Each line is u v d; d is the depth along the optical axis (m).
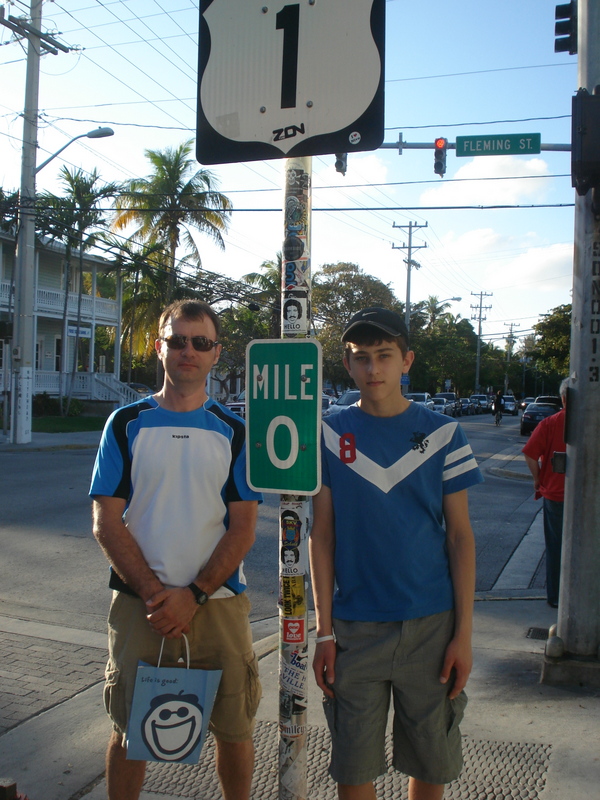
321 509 2.59
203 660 2.64
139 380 53.44
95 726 3.76
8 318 30.34
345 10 2.50
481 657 4.70
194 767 3.38
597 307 4.20
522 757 3.38
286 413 2.34
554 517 5.84
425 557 2.48
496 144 13.53
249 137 2.60
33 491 11.45
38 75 18.61
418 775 2.46
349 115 2.49
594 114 4.03
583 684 4.18
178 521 2.59
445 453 2.52
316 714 3.89
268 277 40.75
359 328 2.53
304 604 2.38
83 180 28.92
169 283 32.41
